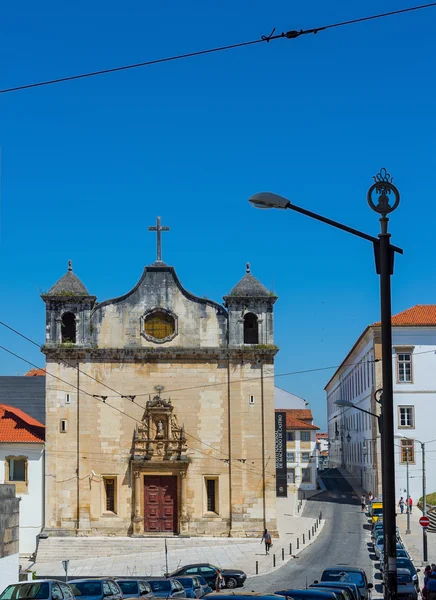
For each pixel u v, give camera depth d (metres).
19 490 71.88
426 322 90.62
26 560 68.94
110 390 72.56
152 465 71.75
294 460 113.06
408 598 41.88
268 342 73.19
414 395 89.81
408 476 84.44
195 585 45.09
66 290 72.88
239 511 71.56
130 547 69.50
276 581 53.09
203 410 72.56
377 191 24.06
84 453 71.88
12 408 81.25
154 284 73.81
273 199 23.91
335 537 73.44
